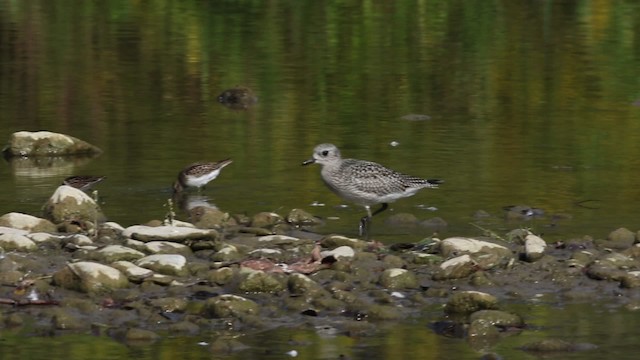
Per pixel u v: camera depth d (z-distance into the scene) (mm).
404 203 16125
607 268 12992
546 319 11852
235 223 15086
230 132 20312
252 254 13461
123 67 25688
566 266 13156
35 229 14328
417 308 12156
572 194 16438
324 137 19906
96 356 10852
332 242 13914
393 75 24984
